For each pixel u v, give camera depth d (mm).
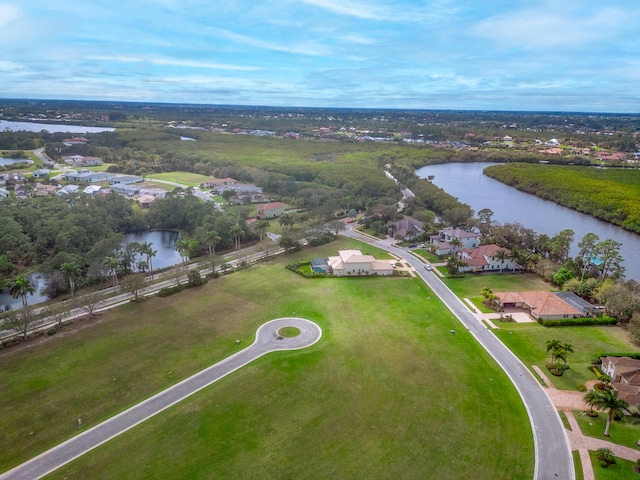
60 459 63094
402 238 175000
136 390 79000
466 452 64625
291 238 158750
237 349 92938
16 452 64438
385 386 80312
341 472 60625
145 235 189625
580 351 93562
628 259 159750
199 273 130875
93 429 69188
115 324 104188
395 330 102062
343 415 72312
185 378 82562
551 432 69250
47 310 104375
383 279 135125
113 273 134250
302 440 66625
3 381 81562
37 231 157500
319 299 119062
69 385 80375
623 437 68312
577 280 125750
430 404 75375
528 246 160625
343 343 95500
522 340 98312
